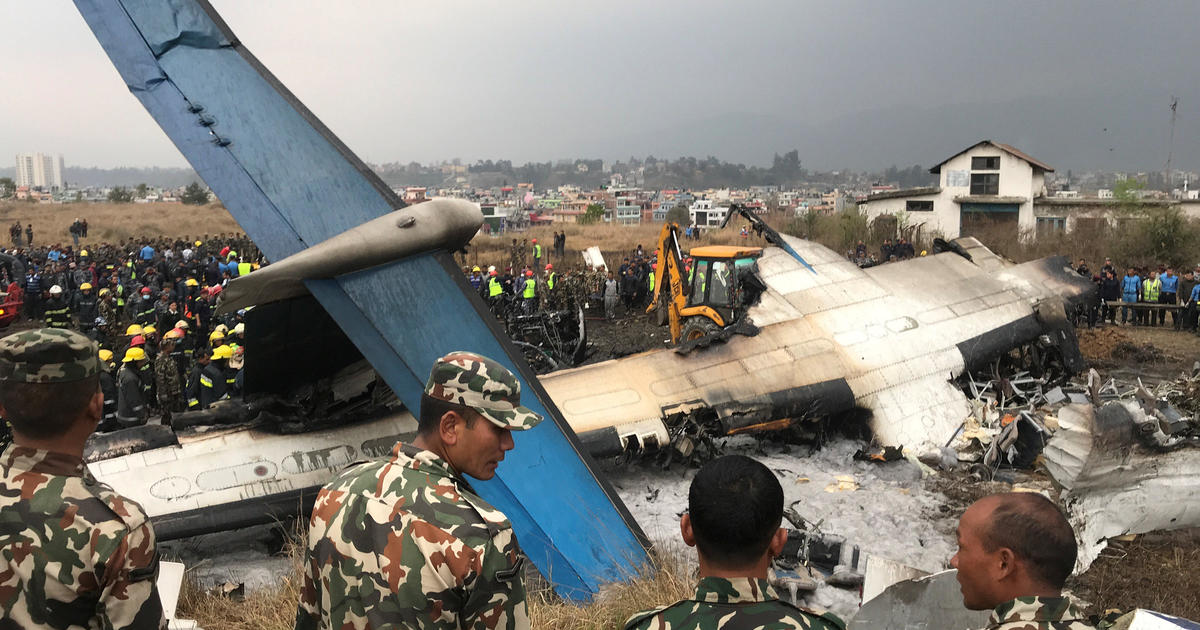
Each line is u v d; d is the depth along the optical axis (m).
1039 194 43.88
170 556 7.67
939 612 4.22
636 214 163.50
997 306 12.94
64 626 2.28
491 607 2.37
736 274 15.60
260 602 6.09
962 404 11.38
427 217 7.33
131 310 20.09
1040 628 2.29
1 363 2.29
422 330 7.14
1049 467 6.41
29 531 2.25
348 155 8.10
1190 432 6.95
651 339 20.52
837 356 11.10
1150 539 7.76
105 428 10.09
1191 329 19.78
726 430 10.05
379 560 2.35
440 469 2.56
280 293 6.97
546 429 7.25
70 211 69.50
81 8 7.88
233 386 11.77
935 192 44.44
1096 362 16.38
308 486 7.84
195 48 8.13
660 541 7.53
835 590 6.89
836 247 40.84
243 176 7.44
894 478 9.78
